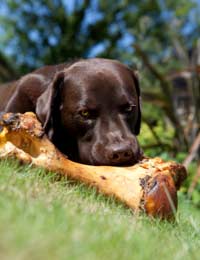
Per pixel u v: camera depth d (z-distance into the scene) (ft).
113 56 15.89
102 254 1.59
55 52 15.39
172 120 5.84
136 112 2.99
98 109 2.85
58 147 3.02
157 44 17.02
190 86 6.23
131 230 1.99
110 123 2.84
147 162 2.62
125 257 1.64
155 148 5.63
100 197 2.51
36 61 15.57
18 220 1.61
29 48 15.58
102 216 2.12
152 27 16.99
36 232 1.55
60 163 2.50
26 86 3.24
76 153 2.94
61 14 15.71
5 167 2.35
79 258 1.46
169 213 2.50
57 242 1.50
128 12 16.52
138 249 1.78
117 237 1.82
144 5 16.52
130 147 2.70
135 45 5.84
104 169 2.57
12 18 15.85
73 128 2.92
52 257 1.37
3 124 2.52
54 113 2.98
